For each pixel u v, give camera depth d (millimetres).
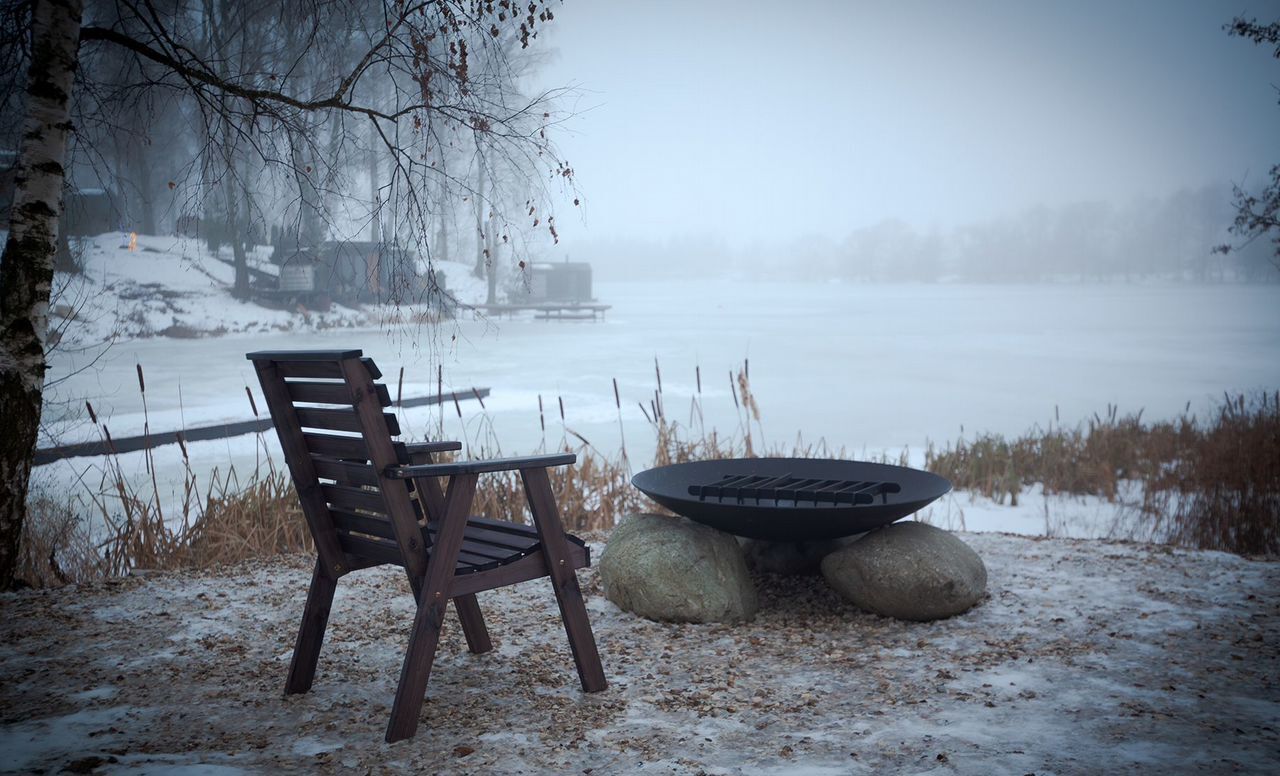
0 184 4656
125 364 23781
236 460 11016
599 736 2730
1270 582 4707
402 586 4660
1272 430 8695
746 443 7734
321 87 5629
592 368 24062
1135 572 4953
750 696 3096
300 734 2744
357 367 2605
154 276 34281
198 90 5078
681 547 4113
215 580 4805
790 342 34594
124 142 6078
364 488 3186
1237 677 3254
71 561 5477
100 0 5746
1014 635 3824
